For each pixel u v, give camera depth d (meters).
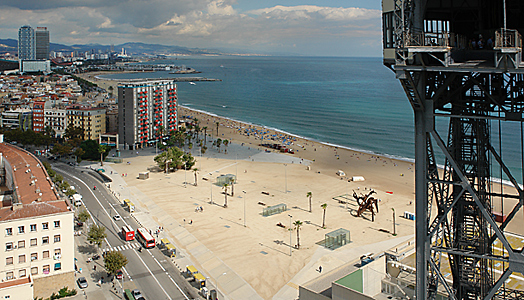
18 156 172.62
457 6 43.78
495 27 43.31
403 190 199.50
